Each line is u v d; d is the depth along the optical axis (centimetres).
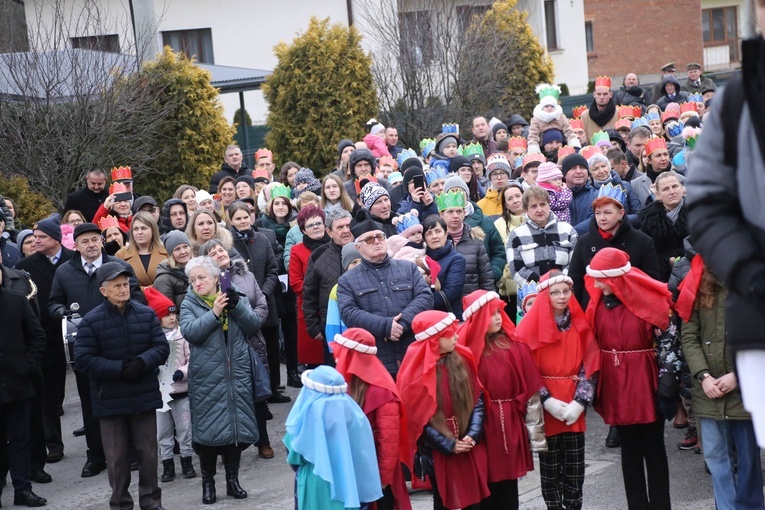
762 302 190
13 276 923
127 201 1235
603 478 790
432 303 798
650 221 883
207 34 2819
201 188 1756
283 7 2811
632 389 649
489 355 639
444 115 2259
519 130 1816
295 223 1162
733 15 4628
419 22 2309
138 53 1673
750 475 626
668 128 1538
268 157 1591
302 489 578
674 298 675
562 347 655
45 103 1552
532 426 646
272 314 1081
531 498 770
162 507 802
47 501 868
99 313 785
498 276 1030
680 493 750
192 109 1748
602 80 1625
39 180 1551
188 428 901
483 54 2297
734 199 200
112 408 777
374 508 611
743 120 197
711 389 615
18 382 845
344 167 1466
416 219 915
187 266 834
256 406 938
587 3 4269
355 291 792
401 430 615
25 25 2000
